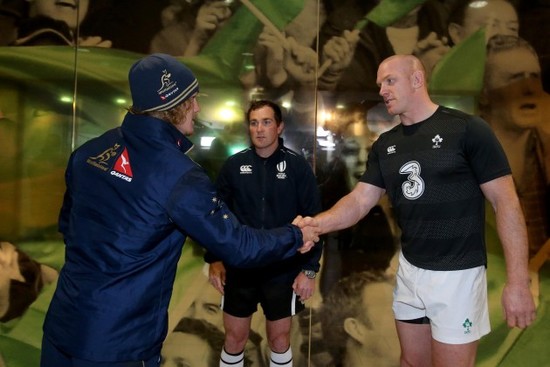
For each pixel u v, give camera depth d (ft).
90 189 4.00
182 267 8.51
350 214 5.75
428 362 5.49
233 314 7.16
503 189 4.74
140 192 3.82
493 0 8.55
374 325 8.50
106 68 8.49
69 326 3.82
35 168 8.44
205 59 8.52
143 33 8.48
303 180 7.24
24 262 8.36
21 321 8.31
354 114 8.61
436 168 5.02
